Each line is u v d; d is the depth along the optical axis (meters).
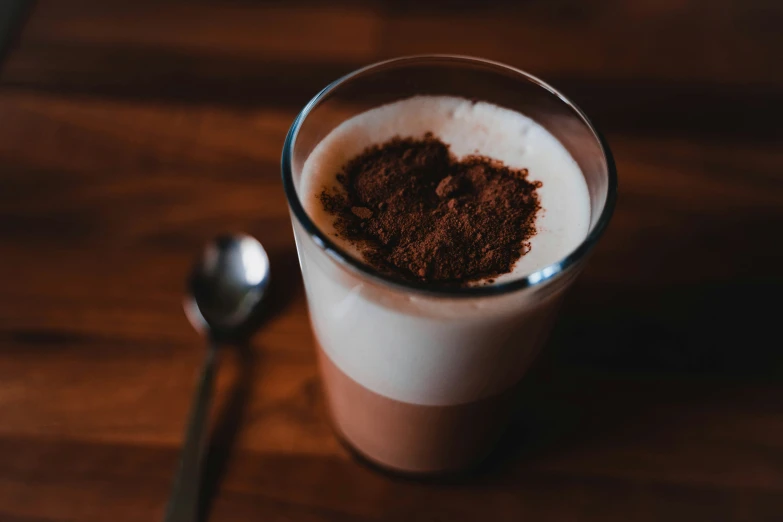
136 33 0.40
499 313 0.23
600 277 0.34
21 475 0.30
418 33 0.40
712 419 0.31
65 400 0.31
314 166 0.27
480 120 0.29
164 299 0.33
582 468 0.31
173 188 0.36
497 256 0.25
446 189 0.27
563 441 0.31
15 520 0.29
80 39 0.39
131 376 0.32
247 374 0.32
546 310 0.25
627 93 0.38
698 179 0.36
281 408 0.32
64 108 0.37
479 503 0.30
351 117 0.29
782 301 0.34
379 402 0.27
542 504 0.30
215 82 0.38
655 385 0.32
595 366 0.32
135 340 0.33
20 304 0.33
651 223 0.35
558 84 0.38
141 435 0.31
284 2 0.41
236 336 0.33
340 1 0.41
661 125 0.37
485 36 0.40
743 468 0.31
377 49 0.39
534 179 0.28
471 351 0.25
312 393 0.32
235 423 0.31
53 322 0.33
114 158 0.36
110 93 0.38
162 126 0.37
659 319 0.33
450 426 0.28
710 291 0.34
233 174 0.36
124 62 0.39
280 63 0.39
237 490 0.30
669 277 0.34
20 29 0.39
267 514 0.30
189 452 0.30
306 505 0.30
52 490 0.30
